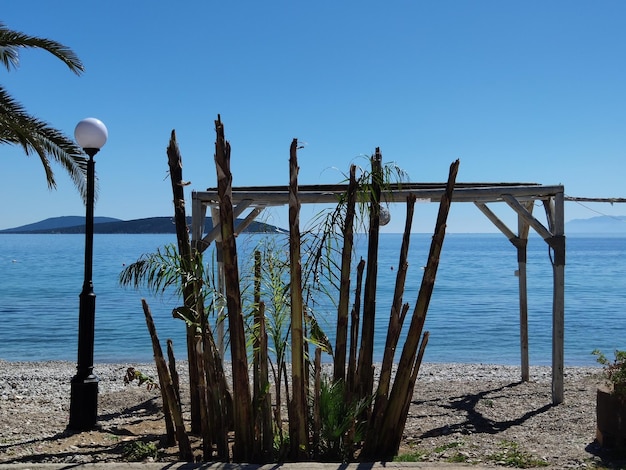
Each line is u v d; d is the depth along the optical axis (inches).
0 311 1125.7
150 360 697.0
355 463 235.8
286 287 262.8
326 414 252.8
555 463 245.6
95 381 315.3
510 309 1178.6
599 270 2556.6
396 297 256.7
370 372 276.1
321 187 387.9
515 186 383.6
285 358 271.7
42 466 237.0
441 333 904.9
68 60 476.7
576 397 378.0
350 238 265.6
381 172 265.3
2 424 328.8
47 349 786.2
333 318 343.6
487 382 452.8
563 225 363.3
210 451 252.1
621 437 256.8
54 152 492.1
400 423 259.1
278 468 229.8
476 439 290.8
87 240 315.6
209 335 257.1
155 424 327.0
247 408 245.6
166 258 269.7
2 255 3895.2
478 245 7086.6
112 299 1307.8
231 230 239.6
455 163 250.8
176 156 295.4
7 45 463.2
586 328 964.6
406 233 257.3
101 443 285.4
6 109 459.8
